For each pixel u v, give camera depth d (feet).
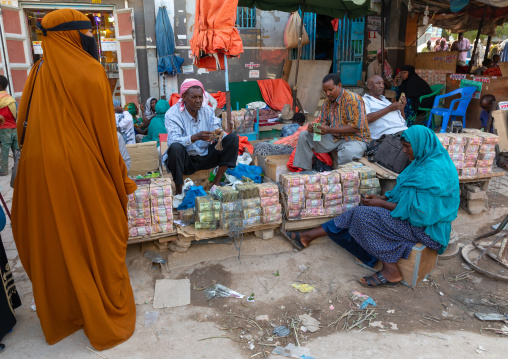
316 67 28.07
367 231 10.80
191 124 14.51
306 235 12.53
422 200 10.19
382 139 15.69
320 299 10.33
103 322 8.39
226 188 12.43
